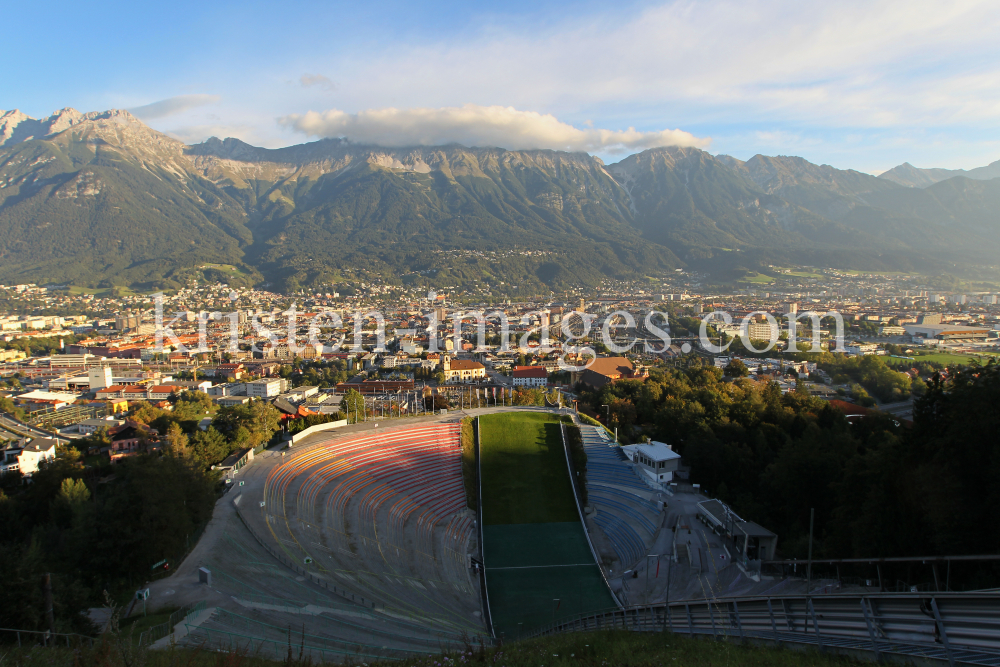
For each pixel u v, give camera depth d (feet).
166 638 149.59
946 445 190.60
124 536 201.46
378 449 401.08
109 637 99.81
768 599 131.85
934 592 97.71
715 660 103.76
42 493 305.94
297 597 197.57
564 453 406.62
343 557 254.68
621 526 321.11
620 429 476.54
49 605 137.39
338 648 156.25
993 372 189.98
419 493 357.61
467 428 445.37
